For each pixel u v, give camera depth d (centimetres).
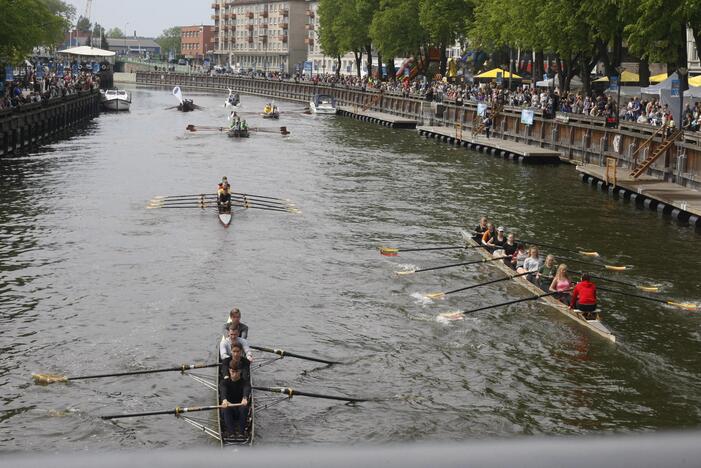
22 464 347
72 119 9381
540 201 4600
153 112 12144
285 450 335
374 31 11181
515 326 2434
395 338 2336
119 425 1745
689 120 4941
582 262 3216
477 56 10975
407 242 3569
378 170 5928
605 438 327
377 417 1819
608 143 5659
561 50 6438
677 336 2381
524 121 7175
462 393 1955
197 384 1981
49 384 1962
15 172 5444
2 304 2575
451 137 8062
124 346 2228
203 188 4956
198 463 343
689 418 1830
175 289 2783
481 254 3319
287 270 3062
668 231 3800
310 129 9731
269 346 2256
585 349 2248
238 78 19325
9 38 6825
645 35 4775
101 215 4028
